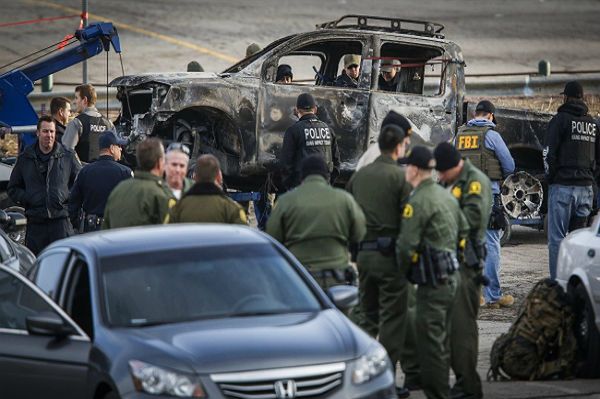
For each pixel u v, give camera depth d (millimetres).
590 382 31391
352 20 115625
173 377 21828
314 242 28625
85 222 40125
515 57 103500
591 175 43094
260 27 111938
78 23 111000
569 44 111250
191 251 25328
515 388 30344
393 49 54094
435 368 27531
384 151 29516
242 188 53688
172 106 48781
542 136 56375
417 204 27250
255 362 22000
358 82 51938
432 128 53125
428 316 27469
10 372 25016
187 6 123312
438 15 123188
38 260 27172
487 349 36281
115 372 22453
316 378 22125
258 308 24219
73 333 24016
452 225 27453
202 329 23188
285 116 50719
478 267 28828
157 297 24203
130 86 49500
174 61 96562
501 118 55781
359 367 22531
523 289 45812
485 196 29156
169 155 32250
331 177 45094
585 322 31969
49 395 24312
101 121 48906
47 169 43812
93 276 24562
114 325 23703
